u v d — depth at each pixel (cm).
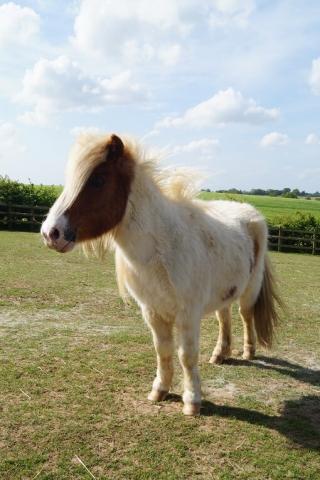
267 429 361
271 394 432
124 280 381
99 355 502
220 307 438
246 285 475
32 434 334
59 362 475
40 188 2175
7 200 2047
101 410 377
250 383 457
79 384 425
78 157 313
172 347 395
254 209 518
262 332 520
